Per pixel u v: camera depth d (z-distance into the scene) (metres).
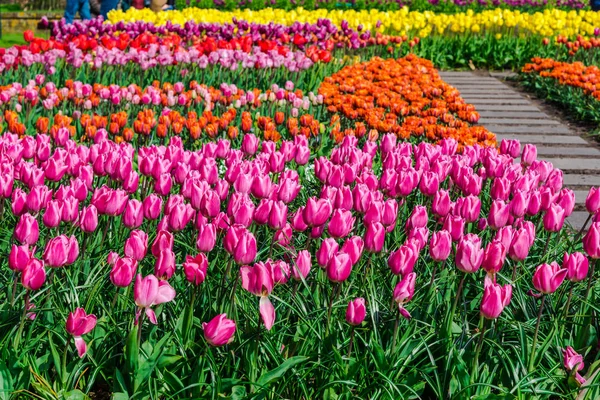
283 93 8.44
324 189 3.98
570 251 4.41
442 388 3.22
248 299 3.44
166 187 4.08
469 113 8.18
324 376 3.16
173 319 3.34
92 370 3.22
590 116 11.28
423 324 3.54
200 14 17.97
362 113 7.99
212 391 2.92
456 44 17.20
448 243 3.33
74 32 12.94
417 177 4.30
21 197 3.64
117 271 2.92
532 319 3.67
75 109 7.95
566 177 8.55
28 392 2.90
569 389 3.23
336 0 26.05
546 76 13.54
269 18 18.12
